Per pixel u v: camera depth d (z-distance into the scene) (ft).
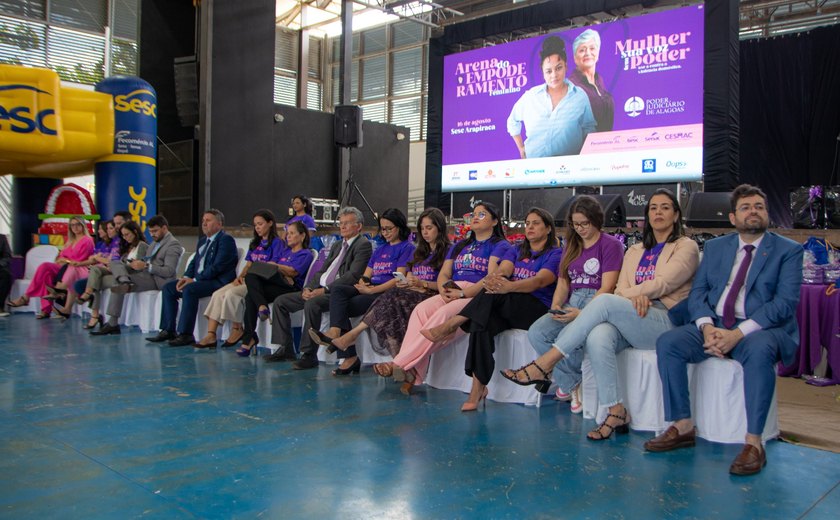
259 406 10.98
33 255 24.94
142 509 6.68
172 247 19.57
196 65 33.65
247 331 15.71
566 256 10.96
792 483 7.62
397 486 7.37
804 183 37.04
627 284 10.20
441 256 13.41
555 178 31.81
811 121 36.52
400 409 10.91
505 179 33.40
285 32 59.98
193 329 17.34
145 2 36.58
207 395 11.71
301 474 7.73
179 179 33.96
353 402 11.35
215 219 17.46
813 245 14.53
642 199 29.68
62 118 26.61
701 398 9.32
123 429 9.54
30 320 22.17
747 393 8.29
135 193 28.22
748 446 8.11
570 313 10.21
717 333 8.71
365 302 13.99
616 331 9.57
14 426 9.65
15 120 25.25
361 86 60.59
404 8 52.08
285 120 38.14
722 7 27.55
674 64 28.48
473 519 6.50
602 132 30.37
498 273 10.91
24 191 31.09
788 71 37.09
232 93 32.17
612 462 8.29
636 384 9.71
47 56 47.60
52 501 6.87
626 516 6.63
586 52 30.60
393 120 58.13
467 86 34.47
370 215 41.93
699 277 9.41
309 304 14.33
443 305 11.92
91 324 20.11
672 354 8.88
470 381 12.23
